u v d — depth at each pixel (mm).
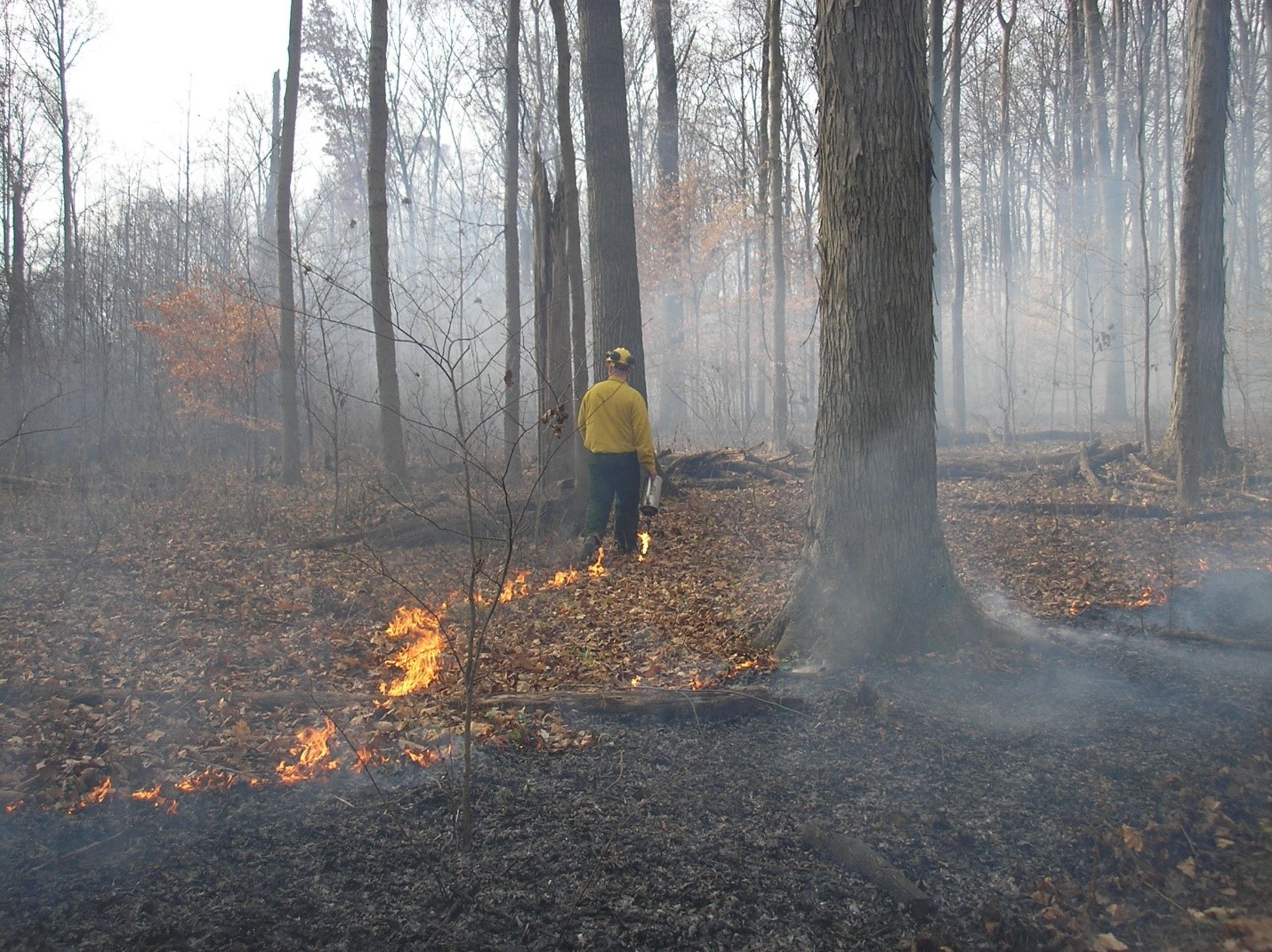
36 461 13195
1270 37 18078
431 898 2768
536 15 22609
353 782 3516
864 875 2891
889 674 4457
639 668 4949
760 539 8242
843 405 4793
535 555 7574
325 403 15695
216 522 9539
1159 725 3912
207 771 3557
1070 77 23469
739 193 20625
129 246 22344
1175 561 6918
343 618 6133
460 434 3404
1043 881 2867
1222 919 2660
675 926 2645
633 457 7641
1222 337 9906
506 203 12766
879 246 4645
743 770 3584
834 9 4637
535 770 3580
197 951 2529
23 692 4402
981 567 7113
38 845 3064
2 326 15289
